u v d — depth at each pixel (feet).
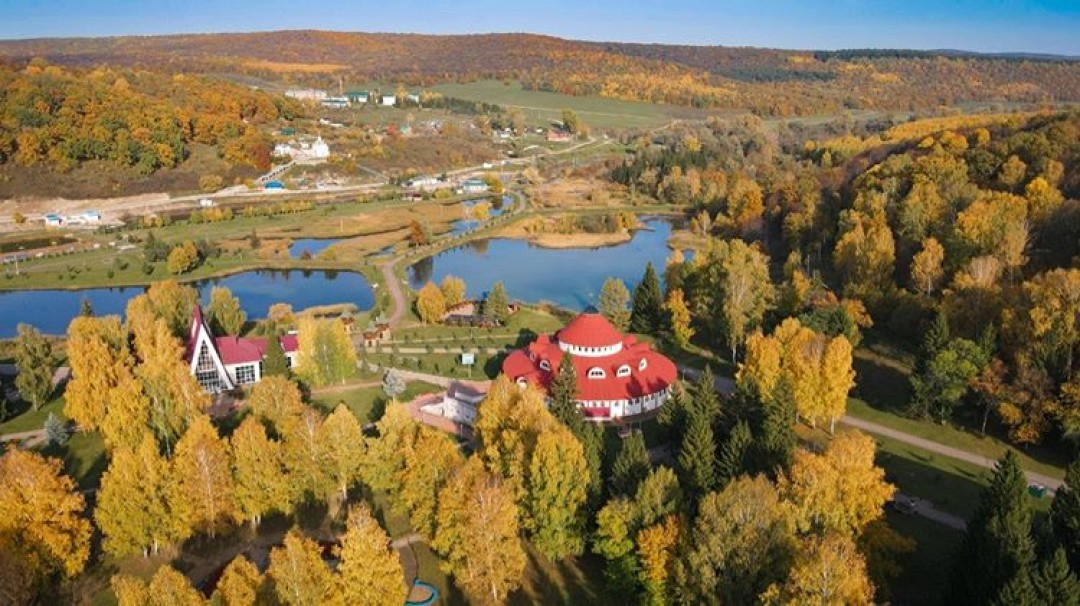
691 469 320.29
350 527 250.57
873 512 278.05
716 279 575.38
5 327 651.25
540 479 295.69
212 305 566.77
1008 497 261.24
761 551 236.43
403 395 475.31
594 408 436.35
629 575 275.18
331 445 327.26
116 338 458.91
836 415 407.44
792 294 569.23
